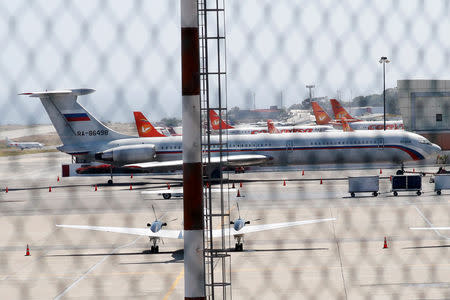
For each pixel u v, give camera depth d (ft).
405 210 600.39
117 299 326.85
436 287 327.67
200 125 183.52
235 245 441.68
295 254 420.77
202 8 179.63
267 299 309.83
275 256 415.44
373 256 408.67
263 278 355.56
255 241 471.21
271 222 547.49
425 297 307.37
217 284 190.39
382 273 361.71
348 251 426.51
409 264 383.65
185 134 183.83
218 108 180.65
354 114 332.39
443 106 611.88
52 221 613.52
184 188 187.11
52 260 435.12
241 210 620.90
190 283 190.70
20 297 337.72
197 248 189.06
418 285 332.39
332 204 648.79
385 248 433.48
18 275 391.04
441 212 584.81
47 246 488.85
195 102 181.16
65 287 357.41
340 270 371.76
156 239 453.58
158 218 614.34
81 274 389.80
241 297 313.94
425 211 592.60
